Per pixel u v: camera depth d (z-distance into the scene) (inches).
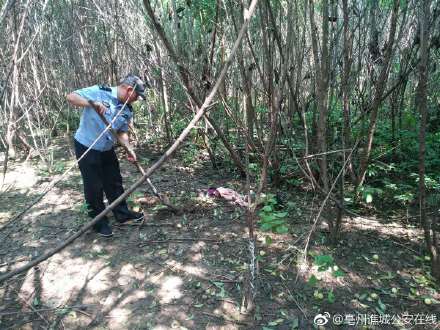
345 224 136.8
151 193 163.6
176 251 123.4
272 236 130.0
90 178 125.0
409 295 104.1
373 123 131.7
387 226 135.3
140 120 253.1
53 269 116.0
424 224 106.0
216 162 197.3
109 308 101.0
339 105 175.5
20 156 217.5
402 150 177.5
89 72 232.5
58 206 154.8
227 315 98.1
